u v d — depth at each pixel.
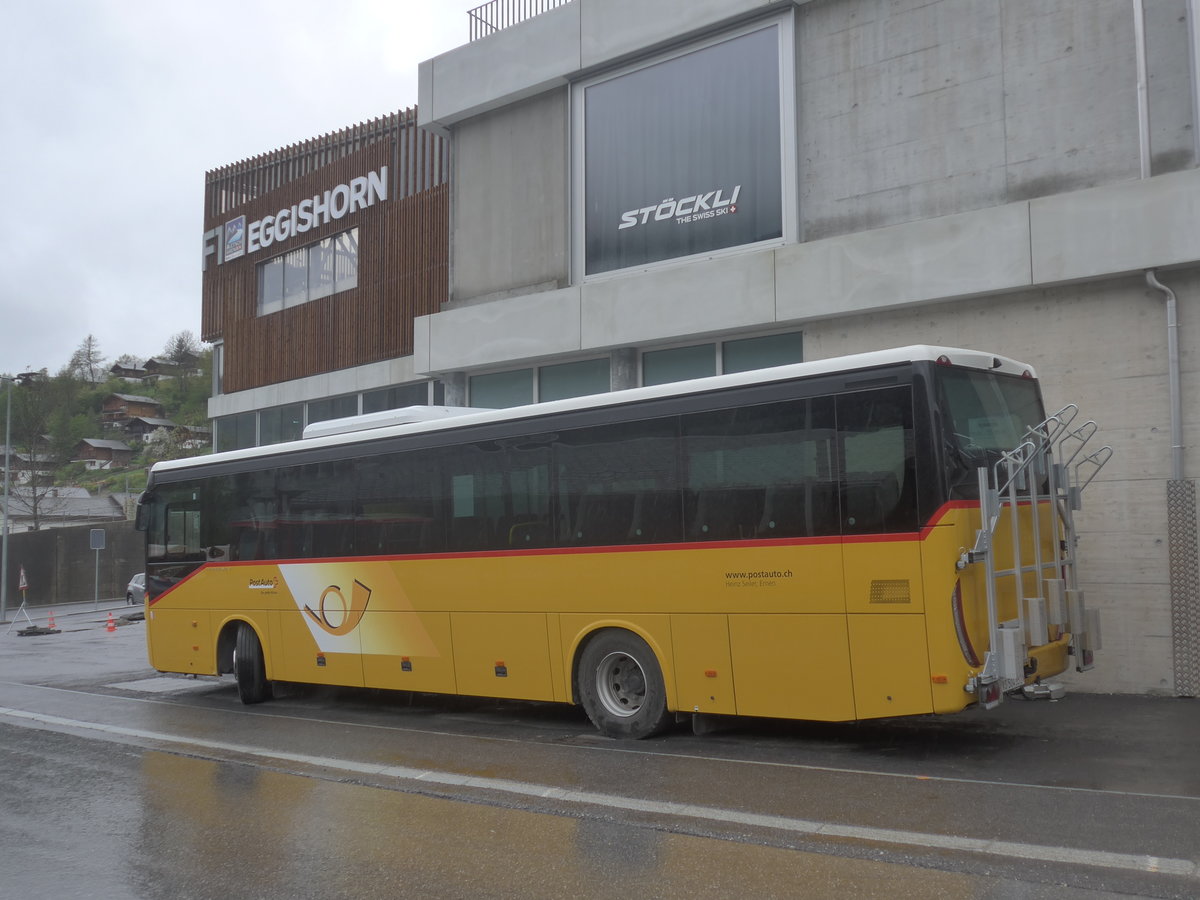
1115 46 12.07
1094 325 11.89
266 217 25.06
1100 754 8.43
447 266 20.52
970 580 7.92
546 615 10.23
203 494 14.22
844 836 6.24
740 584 8.87
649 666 9.52
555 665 10.16
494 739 10.11
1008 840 6.04
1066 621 9.05
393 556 11.69
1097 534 11.66
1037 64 12.59
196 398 130.38
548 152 17.50
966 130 13.09
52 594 54.31
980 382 8.62
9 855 6.46
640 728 9.59
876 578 8.11
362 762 9.15
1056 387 12.10
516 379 17.97
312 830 6.87
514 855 6.14
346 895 5.54
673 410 9.46
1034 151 12.56
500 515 10.71
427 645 11.28
